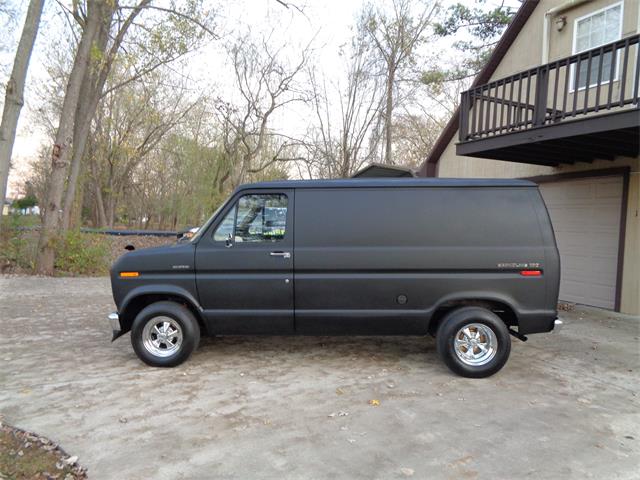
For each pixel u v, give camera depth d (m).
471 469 3.13
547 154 9.02
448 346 4.83
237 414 3.95
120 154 28.23
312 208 5.01
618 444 3.50
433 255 4.86
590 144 7.91
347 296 4.93
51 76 21.31
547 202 10.27
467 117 9.89
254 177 29.19
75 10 12.54
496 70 12.18
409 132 29.56
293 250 4.94
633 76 8.65
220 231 5.05
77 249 13.13
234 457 3.26
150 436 3.55
